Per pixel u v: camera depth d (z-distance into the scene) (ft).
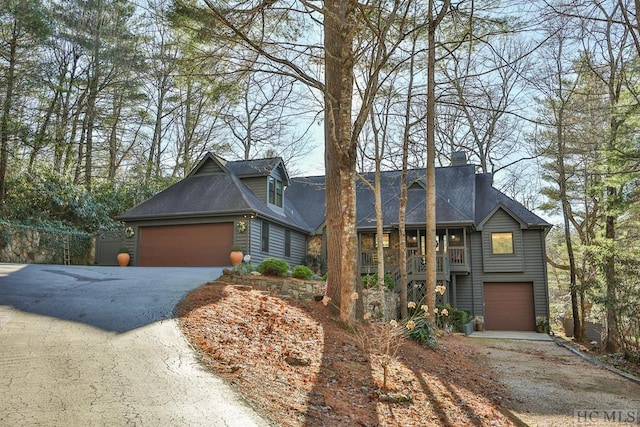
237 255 59.82
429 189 43.98
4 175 64.75
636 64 49.11
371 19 38.32
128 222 67.26
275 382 18.65
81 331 21.75
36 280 35.45
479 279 74.02
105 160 108.58
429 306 42.70
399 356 28.81
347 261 31.60
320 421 15.85
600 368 37.52
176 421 13.06
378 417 18.31
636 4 33.47
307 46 35.47
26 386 14.70
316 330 28.91
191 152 108.06
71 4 83.41
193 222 64.44
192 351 19.89
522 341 55.21
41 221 65.21
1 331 21.11
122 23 87.71
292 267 75.46
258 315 28.53
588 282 60.95
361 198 84.38
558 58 65.82
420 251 71.56
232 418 13.82
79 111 87.97
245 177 73.20
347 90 30.78
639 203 54.80
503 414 22.84
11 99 67.21
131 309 26.16
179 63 38.09
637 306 49.21
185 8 33.04
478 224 74.64
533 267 72.49
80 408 13.32
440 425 19.27
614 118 54.39
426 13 43.24
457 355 36.14
